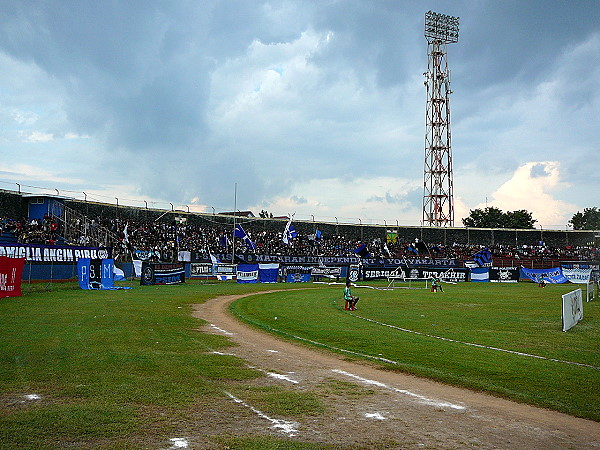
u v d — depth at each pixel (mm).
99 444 6637
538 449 6957
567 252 93500
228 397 9062
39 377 9961
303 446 6766
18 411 7891
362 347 15438
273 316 24078
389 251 85875
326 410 8508
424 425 7867
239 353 13680
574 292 22203
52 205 55031
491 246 92875
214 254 66562
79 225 55938
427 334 18719
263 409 8430
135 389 9281
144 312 22594
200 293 37469
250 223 80750
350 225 88750
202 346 14445
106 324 17953
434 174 93625
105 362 11453
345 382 10656
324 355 13898
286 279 60469
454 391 10148
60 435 6910
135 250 59156
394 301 34750
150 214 69312
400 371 11922
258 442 6875
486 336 18312
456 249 90312
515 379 11180
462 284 62750
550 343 16734
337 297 37875
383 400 9289
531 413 8719
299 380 10695
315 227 85938
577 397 9711
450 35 92750
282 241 79625
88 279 36469
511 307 30484
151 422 7555
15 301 25766
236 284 53062
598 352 15039
